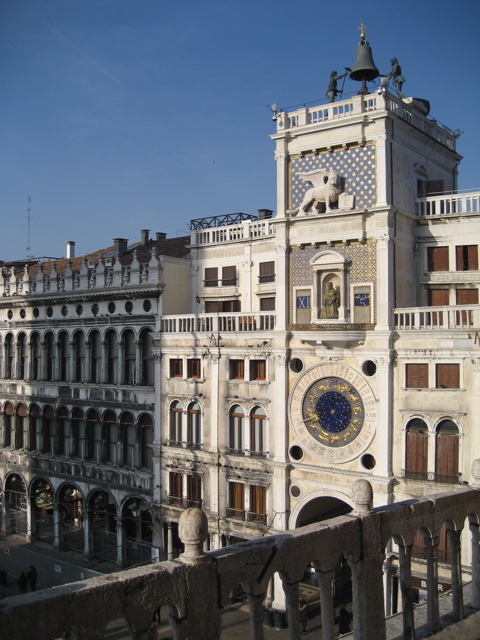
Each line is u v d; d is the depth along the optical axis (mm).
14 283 45438
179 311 37750
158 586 9078
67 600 8188
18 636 7727
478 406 25766
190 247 38500
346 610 29031
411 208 30375
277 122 31078
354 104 28922
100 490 39594
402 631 12914
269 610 29688
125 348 38781
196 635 9508
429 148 32500
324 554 11203
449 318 26844
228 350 33312
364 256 28859
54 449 42625
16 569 39219
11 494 46188
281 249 31109
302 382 30641
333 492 29484
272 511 31516
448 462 26578
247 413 32594
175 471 35656
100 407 39750
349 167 29359
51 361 43375
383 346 28062
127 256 44562
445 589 25234
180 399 35469
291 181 31109
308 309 30344
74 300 41125
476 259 29344
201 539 9664
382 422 28016
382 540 12219
